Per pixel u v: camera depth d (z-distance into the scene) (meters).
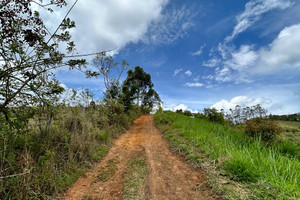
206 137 5.75
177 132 7.87
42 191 2.74
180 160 4.50
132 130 11.57
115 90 15.20
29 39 2.30
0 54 2.18
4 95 2.46
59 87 3.11
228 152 3.83
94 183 3.40
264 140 5.18
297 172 2.74
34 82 2.51
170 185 3.13
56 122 4.38
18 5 2.44
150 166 4.19
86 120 6.29
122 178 3.60
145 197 2.76
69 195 2.91
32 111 3.19
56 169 3.36
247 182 2.68
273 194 2.26
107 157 5.23
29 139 3.36
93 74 2.91
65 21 2.65
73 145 4.37
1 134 2.69
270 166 2.82
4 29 2.28
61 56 2.61
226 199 2.38
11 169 2.62
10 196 2.30
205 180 3.09
